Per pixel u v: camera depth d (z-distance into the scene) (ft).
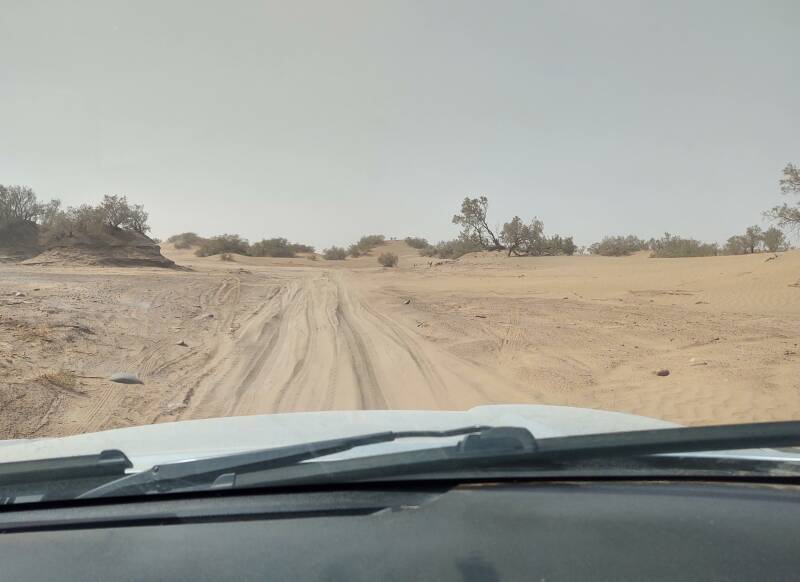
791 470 9.29
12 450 11.56
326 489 8.92
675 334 46.34
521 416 14.21
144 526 8.09
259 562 7.13
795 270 81.20
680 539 7.51
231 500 8.63
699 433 9.28
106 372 31.58
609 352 39.68
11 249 150.20
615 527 7.79
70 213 143.13
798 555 7.22
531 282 105.60
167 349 39.01
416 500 8.63
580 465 9.21
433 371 34.68
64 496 8.57
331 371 34.45
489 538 7.52
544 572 6.83
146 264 135.33
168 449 11.27
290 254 253.65
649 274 104.99
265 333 48.08
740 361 35.24
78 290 65.72
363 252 283.38
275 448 9.28
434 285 104.68
